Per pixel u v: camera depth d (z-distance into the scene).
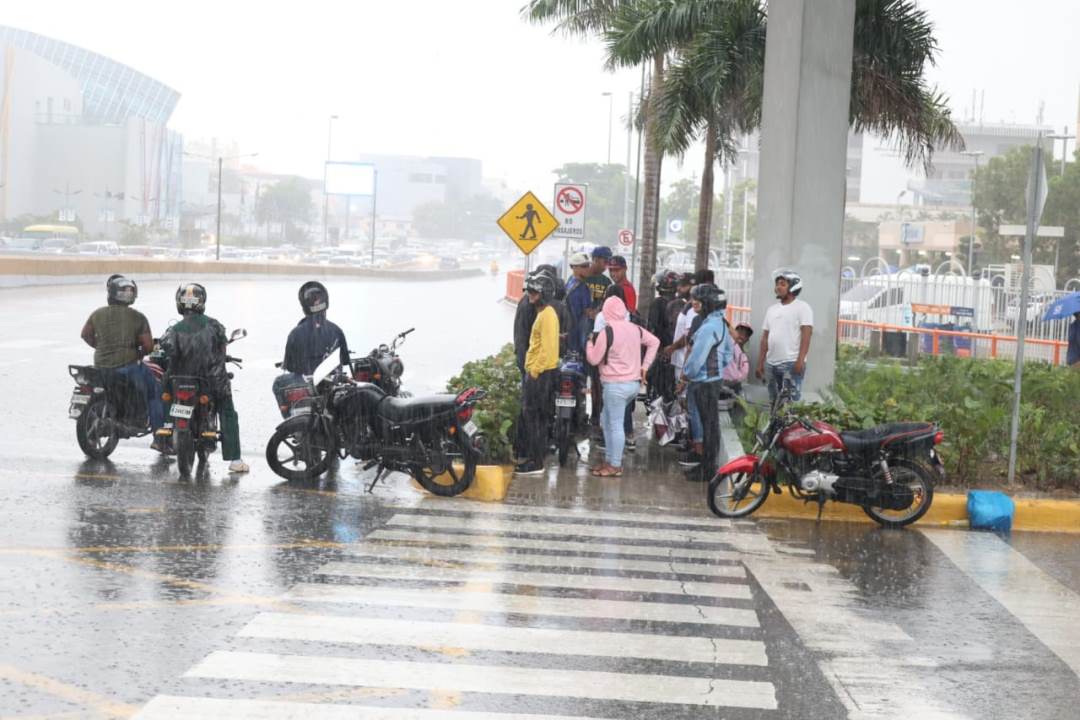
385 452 10.88
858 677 6.25
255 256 122.62
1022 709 5.85
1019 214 73.44
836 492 10.33
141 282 52.72
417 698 5.62
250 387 18.61
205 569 7.91
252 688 5.66
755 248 15.09
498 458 12.73
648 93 31.77
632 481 12.24
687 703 5.74
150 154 148.12
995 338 27.59
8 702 5.37
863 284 36.44
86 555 8.13
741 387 14.41
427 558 8.56
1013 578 8.80
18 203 134.12
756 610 7.56
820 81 14.67
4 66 130.25
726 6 21.89
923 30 20.36
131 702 5.41
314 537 9.09
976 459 11.94
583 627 6.97
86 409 11.85
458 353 25.78
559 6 31.91
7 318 28.73
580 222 21.47
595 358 12.17
